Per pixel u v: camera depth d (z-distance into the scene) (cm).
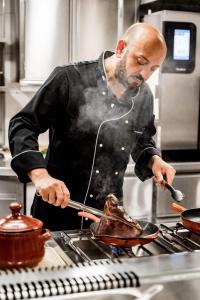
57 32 367
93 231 154
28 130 188
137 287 117
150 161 205
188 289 123
